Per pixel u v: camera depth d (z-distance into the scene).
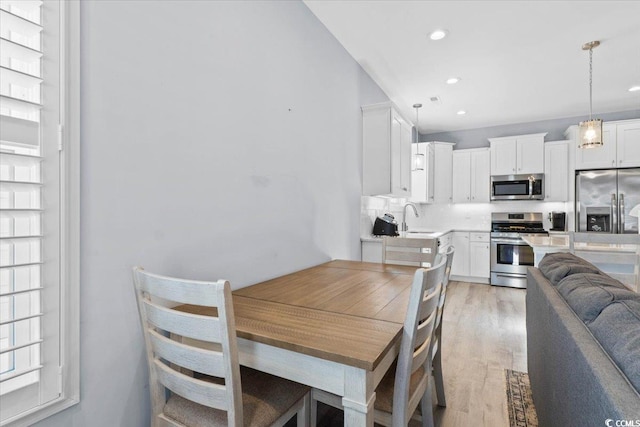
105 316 1.12
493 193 5.25
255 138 1.82
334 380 0.95
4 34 0.90
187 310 1.31
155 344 1.04
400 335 1.07
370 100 3.50
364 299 1.45
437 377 1.87
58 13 0.98
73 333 1.02
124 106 1.17
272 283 1.78
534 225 5.24
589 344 0.86
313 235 2.40
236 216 1.68
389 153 3.18
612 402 0.62
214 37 1.55
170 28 1.34
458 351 2.62
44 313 0.95
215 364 0.90
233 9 1.66
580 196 4.57
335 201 2.74
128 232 1.19
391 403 1.16
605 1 2.28
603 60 3.15
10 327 0.90
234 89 1.67
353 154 3.08
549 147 4.91
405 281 1.81
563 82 3.67
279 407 1.11
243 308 1.32
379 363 0.90
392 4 2.32
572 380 0.91
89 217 1.07
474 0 2.28
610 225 4.40
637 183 4.29
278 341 0.99
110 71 1.13
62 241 0.99
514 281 4.84
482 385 2.11
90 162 1.07
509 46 2.89
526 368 2.33
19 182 0.88
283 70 2.06
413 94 4.03
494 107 4.52
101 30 1.10
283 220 2.05
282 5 2.05
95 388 1.09
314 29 2.42
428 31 2.65
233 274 1.65
